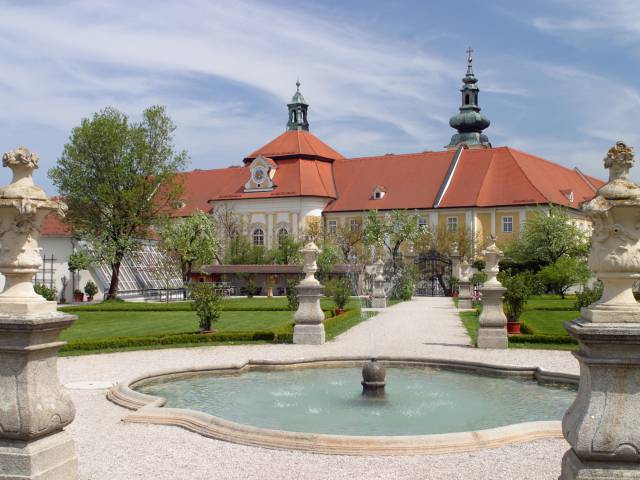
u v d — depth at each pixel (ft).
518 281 72.69
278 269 178.70
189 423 32.09
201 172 285.02
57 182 143.43
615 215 19.93
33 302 22.20
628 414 18.90
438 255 173.17
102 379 46.47
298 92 278.26
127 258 174.70
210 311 70.18
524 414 36.65
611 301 19.84
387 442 27.78
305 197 244.01
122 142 144.36
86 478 24.64
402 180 243.81
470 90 302.45
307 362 53.11
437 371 51.24
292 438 28.50
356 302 132.05
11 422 21.50
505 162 232.73
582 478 19.06
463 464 26.04
